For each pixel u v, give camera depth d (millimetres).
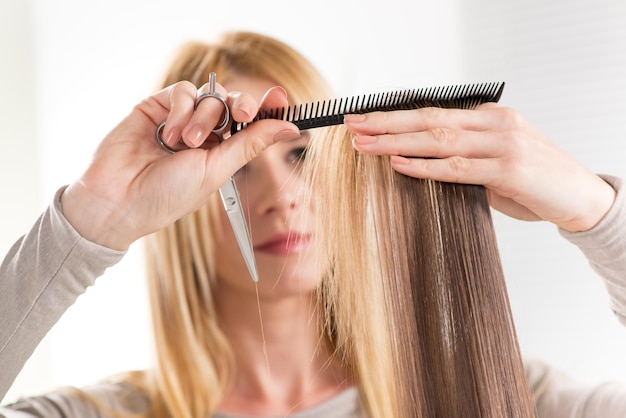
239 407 1361
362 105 929
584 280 2021
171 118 828
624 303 1059
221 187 860
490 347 927
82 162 2164
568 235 1038
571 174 966
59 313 908
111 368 2039
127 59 2182
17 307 895
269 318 1330
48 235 896
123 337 2043
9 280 906
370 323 1184
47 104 2178
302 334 1330
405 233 935
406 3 2100
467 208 935
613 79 2084
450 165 892
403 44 2098
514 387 936
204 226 1352
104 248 884
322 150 1055
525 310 2039
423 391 924
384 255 939
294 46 2111
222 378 1384
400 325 932
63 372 2051
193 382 1389
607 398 1274
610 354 2002
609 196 1004
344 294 1174
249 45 1423
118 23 2189
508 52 2104
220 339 1383
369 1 2109
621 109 2076
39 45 2189
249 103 820
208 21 2162
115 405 1401
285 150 1260
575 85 2094
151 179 862
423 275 931
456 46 2111
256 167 1261
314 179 1091
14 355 899
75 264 888
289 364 1348
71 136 2172
